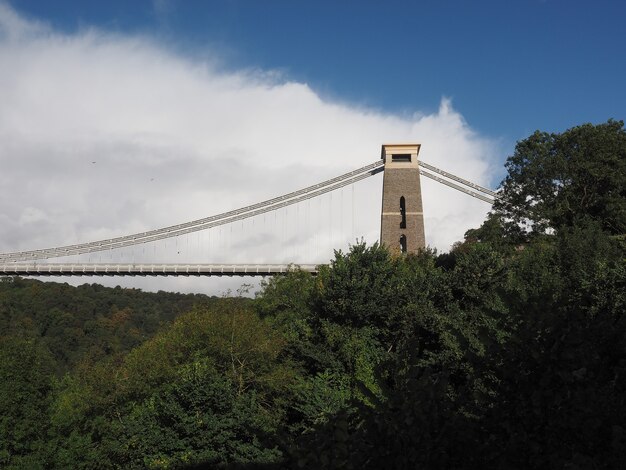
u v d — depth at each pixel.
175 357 40.06
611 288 21.78
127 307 105.75
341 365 40.03
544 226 53.06
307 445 7.45
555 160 53.16
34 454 30.42
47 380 33.06
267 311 56.28
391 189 92.62
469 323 35.84
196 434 31.66
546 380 7.50
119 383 38.56
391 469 7.44
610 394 7.96
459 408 8.15
